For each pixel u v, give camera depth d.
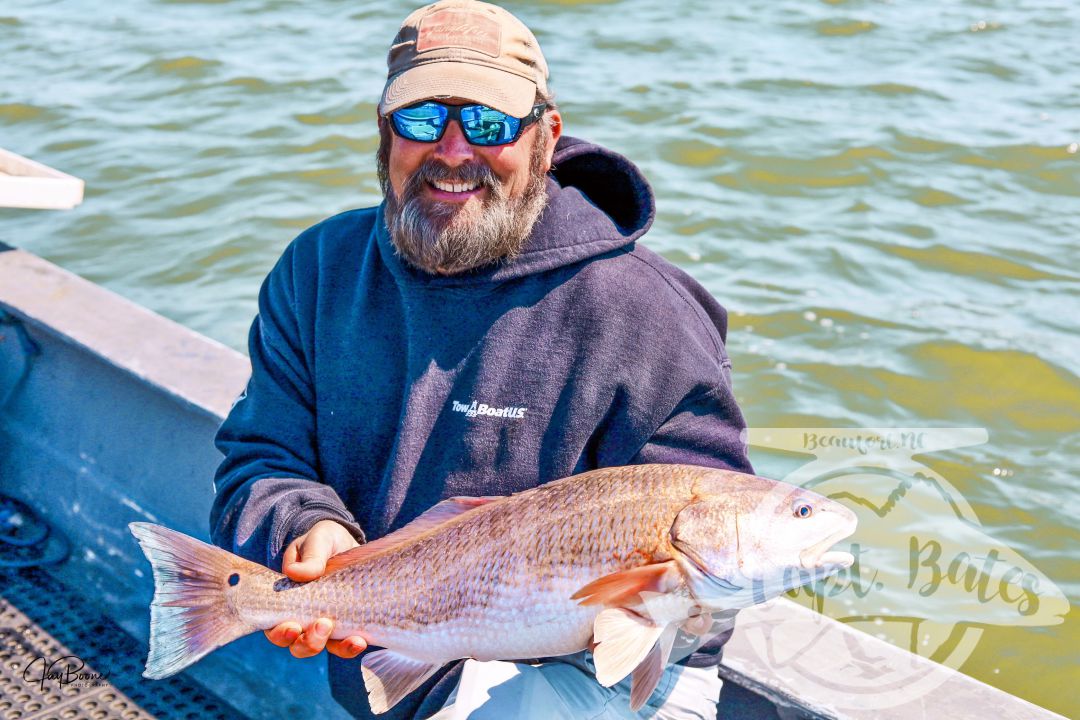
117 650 2.88
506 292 2.21
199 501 3.04
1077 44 9.04
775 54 8.73
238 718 2.69
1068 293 5.58
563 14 9.59
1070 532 4.03
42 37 9.25
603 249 2.21
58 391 3.38
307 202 6.43
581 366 2.16
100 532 3.21
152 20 9.64
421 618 1.98
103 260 5.88
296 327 2.39
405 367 2.25
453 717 2.07
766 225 6.17
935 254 5.92
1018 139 7.20
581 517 1.90
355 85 7.99
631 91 7.90
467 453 2.18
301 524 2.11
